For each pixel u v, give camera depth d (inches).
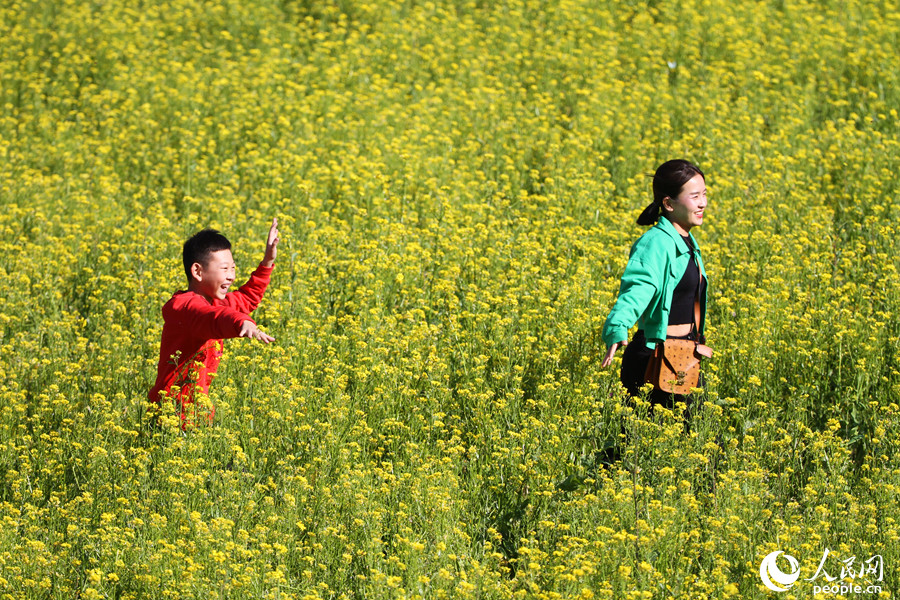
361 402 778.8
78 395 815.1
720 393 807.1
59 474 693.9
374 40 1750.7
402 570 581.9
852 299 922.7
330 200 1192.2
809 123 1430.9
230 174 1291.8
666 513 596.4
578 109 1481.3
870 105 1461.6
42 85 1638.8
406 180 1229.7
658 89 1514.5
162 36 1882.4
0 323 902.4
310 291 961.5
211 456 698.2
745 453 673.6
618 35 1760.6
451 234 1066.7
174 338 713.6
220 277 731.4
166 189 1222.9
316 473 695.1
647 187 1227.9
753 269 954.7
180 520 621.6
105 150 1347.2
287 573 589.6
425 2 1948.8
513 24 1809.8
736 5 1857.8
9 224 1152.2
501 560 614.5
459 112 1454.2
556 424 716.0
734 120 1417.3
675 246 689.6
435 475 655.1
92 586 564.7
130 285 954.7
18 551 593.0
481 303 901.8
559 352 815.1
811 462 716.0
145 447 733.9
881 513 626.5
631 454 669.3
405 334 882.1
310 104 1502.2
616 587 557.0
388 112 1421.0
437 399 786.2
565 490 673.0
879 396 776.9
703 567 597.9
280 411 740.7
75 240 1085.1
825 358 813.9
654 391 715.4
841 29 1716.3
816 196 1168.2
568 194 1182.3
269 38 1795.0
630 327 671.8
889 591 561.3
